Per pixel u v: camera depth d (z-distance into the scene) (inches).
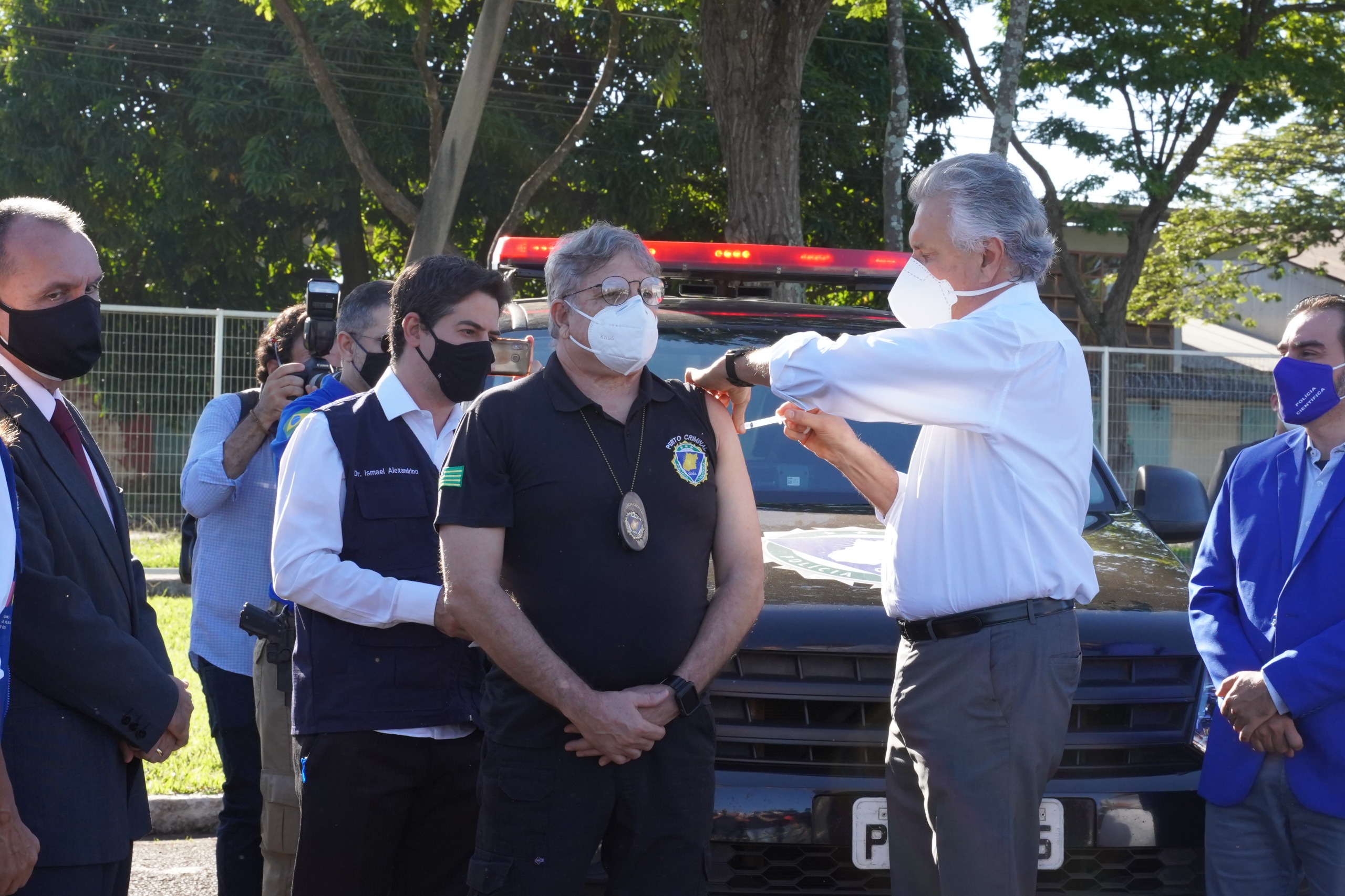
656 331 94.7
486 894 93.1
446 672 109.3
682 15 541.3
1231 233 944.9
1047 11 742.5
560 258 96.0
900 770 105.3
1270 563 114.1
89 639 92.0
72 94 714.8
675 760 93.9
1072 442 100.3
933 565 99.5
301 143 691.4
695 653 94.0
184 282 762.8
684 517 95.9
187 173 709.9
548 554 93.2
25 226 94.6
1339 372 110.6
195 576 145.6
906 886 105.3
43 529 92.8
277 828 121.9
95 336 97.2
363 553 109.3
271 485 142.8
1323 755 108.1
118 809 95.3
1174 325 1034.1
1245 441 449.7
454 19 745.6
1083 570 100.6
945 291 103.6
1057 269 815.7
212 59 702.5
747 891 111.5
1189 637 121.1
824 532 139.7
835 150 797.2
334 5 707.4
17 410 94.1
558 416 94.7
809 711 114.0
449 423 115.0
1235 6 757.9
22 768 89.7
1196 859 116.9
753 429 163.2
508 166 728.3
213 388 379.9
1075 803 113.5
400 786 109.3
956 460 99.8
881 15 513.0
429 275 111.8
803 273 181.3
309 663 109.1
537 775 92.8
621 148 739.4
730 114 410.0
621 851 94.7
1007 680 96.9
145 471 376.5
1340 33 781.9
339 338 132.3
